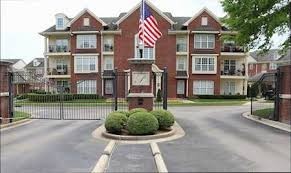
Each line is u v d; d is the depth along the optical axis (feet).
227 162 29.35
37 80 120.67
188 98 147.33
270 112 66.13
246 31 69.97
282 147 35.37
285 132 45.62
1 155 35.22
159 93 123.03
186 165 28.73
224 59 155.53
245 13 68.33
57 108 99.96
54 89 154.30
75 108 99.55
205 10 149.18
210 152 33.71
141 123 43.32
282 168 26.94
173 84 147.84
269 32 66.13
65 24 155.43
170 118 47.37
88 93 149.69
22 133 48.83
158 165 28.81
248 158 30.58
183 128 51.57
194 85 149.79
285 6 65.87
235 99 144.25
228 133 45.70
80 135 47.14
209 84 150.00
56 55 154.40
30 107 104.06
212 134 45.19
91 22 150.71
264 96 151.23
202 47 149.38
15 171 29.50
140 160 32.42
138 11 147.23
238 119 63.46
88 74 150.10
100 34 149.28
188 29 148.25
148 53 147.02
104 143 41.47
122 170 28.96
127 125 44.27
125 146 39.19
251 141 39.14
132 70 58.08
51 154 35.70
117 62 147.84
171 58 147.33
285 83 54.44
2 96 57.77
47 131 50.83
